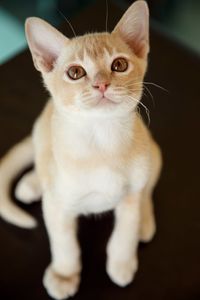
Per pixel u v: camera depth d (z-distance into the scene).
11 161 0.48
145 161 0.36
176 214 0.47
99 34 0.34
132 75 0.33
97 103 0.31
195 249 0.45
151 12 0.83
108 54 0.32
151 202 0.47
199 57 0.60
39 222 0.46
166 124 0.54
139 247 0.45
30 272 0.43
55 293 0.41
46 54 0.34
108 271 0.43
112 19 0.62
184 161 0.51
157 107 0.55
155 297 0.42
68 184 0.35
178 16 0.86
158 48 0.60
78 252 0.42
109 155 0.35
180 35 0.82
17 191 0.47
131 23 0.34
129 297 0.42
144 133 0.37
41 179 0.40
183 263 0.44
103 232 0.46
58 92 0.33
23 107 0.54
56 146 0.35
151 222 0.46
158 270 0.43
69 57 0.33
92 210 0.40
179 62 0.59
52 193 0.37
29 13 0.83
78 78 0.32
